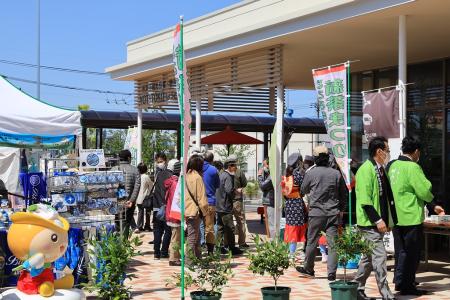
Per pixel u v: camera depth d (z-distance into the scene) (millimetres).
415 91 14227
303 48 12852
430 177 13688
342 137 8898
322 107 9227
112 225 8469
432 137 13688
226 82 14211
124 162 10992
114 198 9055
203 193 9781
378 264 7359
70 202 8516
